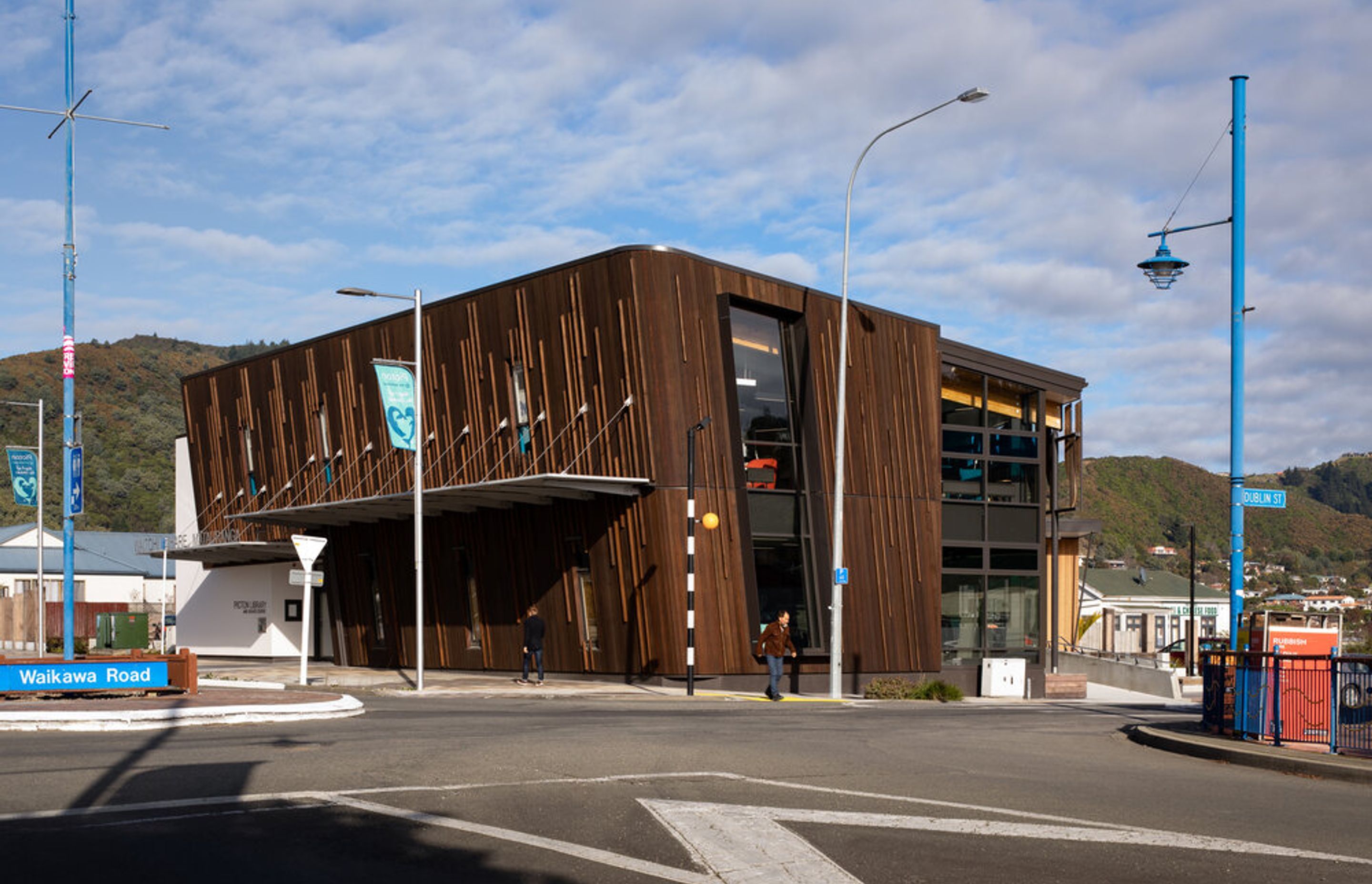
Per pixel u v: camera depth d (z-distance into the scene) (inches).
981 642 1616.6
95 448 5649.6
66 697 784.9
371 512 1488.7
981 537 1626.5
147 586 3405.5
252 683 1139.3
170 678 821.2
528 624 1250.6
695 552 1245.7
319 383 1656.0
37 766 474.6
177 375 7121.1
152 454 5851.4
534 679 1330.0
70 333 880.3
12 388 5861.2
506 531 1402.6
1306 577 6289.4
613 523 1279.5
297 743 563.2
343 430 1617.9
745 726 696.4
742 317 1341.0
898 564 1487.5
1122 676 1883.6
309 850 323.3
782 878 299.0
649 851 326.6
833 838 345.7
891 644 1467.8
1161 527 6939.0
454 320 1434.5
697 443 1261.1
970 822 370.0
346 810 379.2
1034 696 1668.3
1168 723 728.3
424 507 1412.4
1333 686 563.5
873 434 1465.3
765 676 1293.1
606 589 1291.8
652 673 1254.9
